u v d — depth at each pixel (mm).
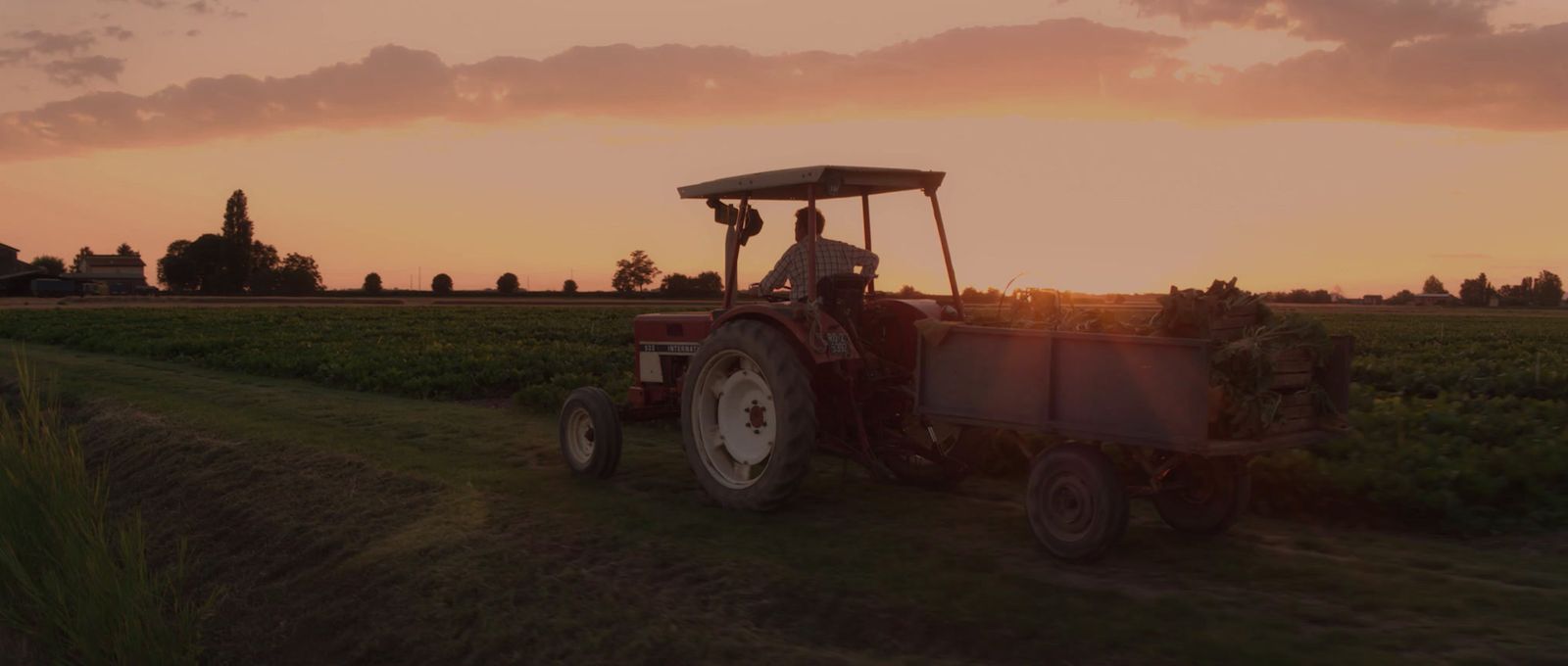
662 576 5688
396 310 57219
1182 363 4973
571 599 5574
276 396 14578
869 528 6363
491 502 7406
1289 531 6312
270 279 112750
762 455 7016
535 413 12562
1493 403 10602
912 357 7160
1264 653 4160
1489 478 6566
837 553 5801
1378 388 15016
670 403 8594
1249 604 4742
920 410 6273
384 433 10820
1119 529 5316
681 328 8250
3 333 33188
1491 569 5223
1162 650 4309
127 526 8266
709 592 5422
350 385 16484
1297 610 4625
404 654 5617
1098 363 5332
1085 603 4832
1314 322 5441
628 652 4977
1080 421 5438
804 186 7105
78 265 114938
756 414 7109
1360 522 6547
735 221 7719
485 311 55406
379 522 7477
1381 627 4379
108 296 84875
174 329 32750
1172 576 5250
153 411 13086
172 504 9414
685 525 6570
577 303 84188
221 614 6891
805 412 6586
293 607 6602
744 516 6773
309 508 8172
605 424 7941
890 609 4969
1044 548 5727
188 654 6285
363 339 27453
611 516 6844
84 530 6602
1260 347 5129
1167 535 6152
